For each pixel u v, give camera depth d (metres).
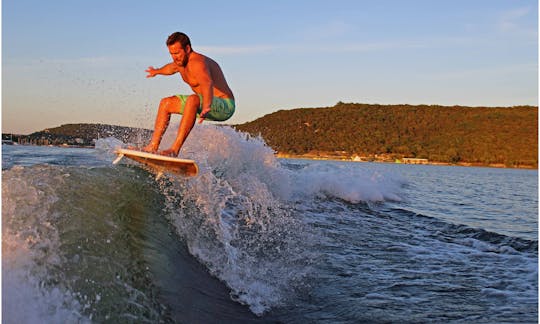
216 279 4.60
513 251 6.87
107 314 3.20
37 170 4.75
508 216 12.34
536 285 5.30
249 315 4.17
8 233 3.28
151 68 5.34
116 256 3.81
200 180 6.27
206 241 5.14
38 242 3.36
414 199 13.60
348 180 12.00
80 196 4.45
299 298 4.70
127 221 4.45
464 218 11.23
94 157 7.68
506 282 5.38
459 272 5.72
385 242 7.05
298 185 10.26
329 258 5.98
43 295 2.95
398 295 4.85
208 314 3.95
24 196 3.92
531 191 23.38
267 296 4.63
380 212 9.66
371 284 5.17
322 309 4.46
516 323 4.16
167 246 4.54
